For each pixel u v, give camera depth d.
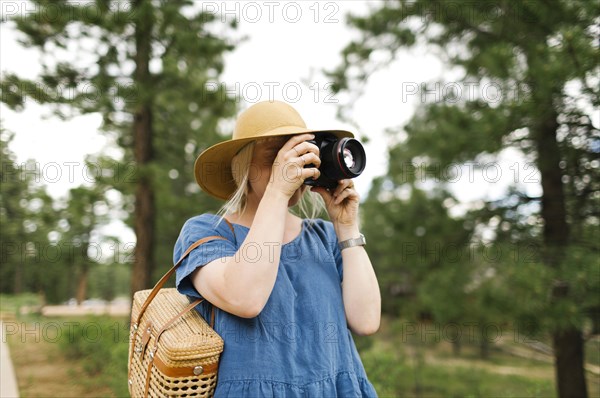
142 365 1.06
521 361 8.80
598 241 3.57
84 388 4.47
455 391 6.70
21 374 4.96
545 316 3.11
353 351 1.12
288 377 0.95
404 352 7.69
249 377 0.92
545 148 3.80
